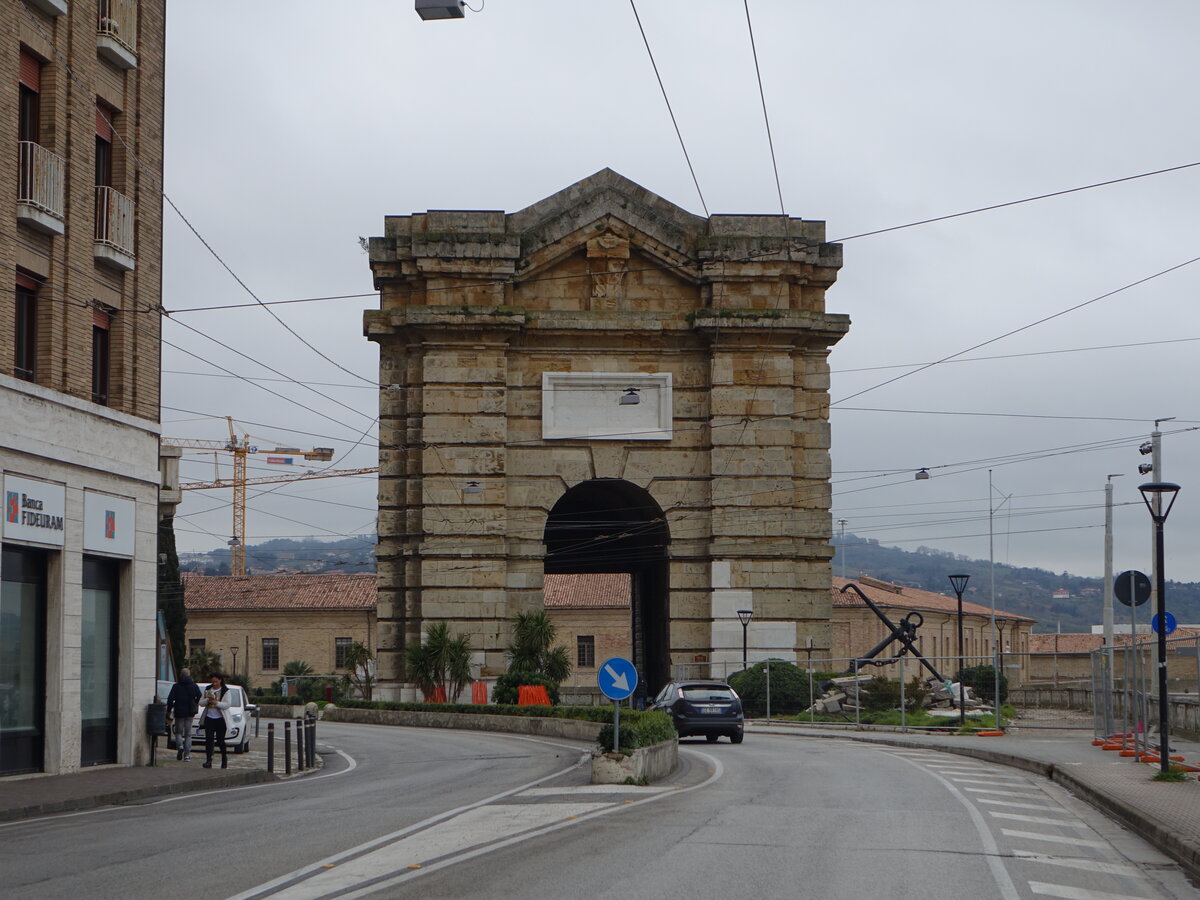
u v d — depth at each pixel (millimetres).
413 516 54469
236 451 147000
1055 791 25453
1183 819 19016
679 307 55656
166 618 69438
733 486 54594
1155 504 26969
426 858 15422
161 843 17203
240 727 38688
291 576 102938
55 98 29016
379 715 54969
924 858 15977
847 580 95938
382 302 55594
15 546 27500
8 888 13719
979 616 103562
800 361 55812
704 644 54688
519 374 55000
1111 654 35281
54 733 28562
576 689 65625
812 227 55938
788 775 28422
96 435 30234
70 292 29438
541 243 54875
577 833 17672
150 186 33219
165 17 34469
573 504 65625
